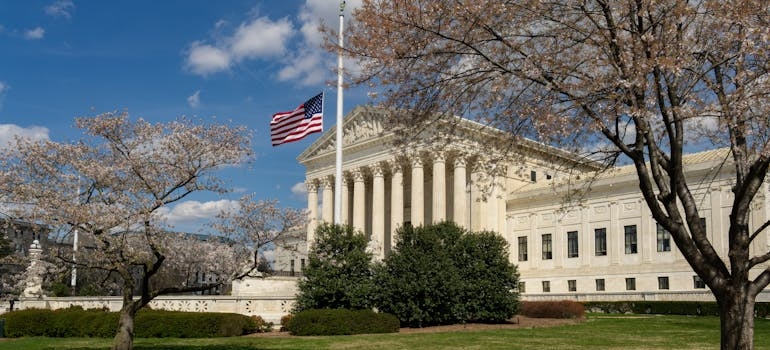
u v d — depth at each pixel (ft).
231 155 77.10
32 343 109.40
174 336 119.55
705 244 49.21
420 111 61.36
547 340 105.09
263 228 81.46
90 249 77.92
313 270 139.44
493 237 149.38
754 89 46.96
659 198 51.37
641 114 47.24
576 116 55.72
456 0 53.93
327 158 300.61
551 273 247.70
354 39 58.54
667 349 91.86
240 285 192.75
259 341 110.01
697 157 213.66
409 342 103.86
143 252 76.07
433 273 135.64
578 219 242.58
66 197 72.33
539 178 264.72
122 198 71.51
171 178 75.20
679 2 47.01
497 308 143.23
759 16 46.37
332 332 121.60
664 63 44.78
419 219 247.70
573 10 54.80
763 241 185.78
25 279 86.58
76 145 74.95
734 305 47.96
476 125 64.59
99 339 117.39
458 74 58.49
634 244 224.94
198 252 80.89
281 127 168.96
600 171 69.05
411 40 56.44
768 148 45.03
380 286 138.51
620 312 198.29
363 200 279.49
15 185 71.51
